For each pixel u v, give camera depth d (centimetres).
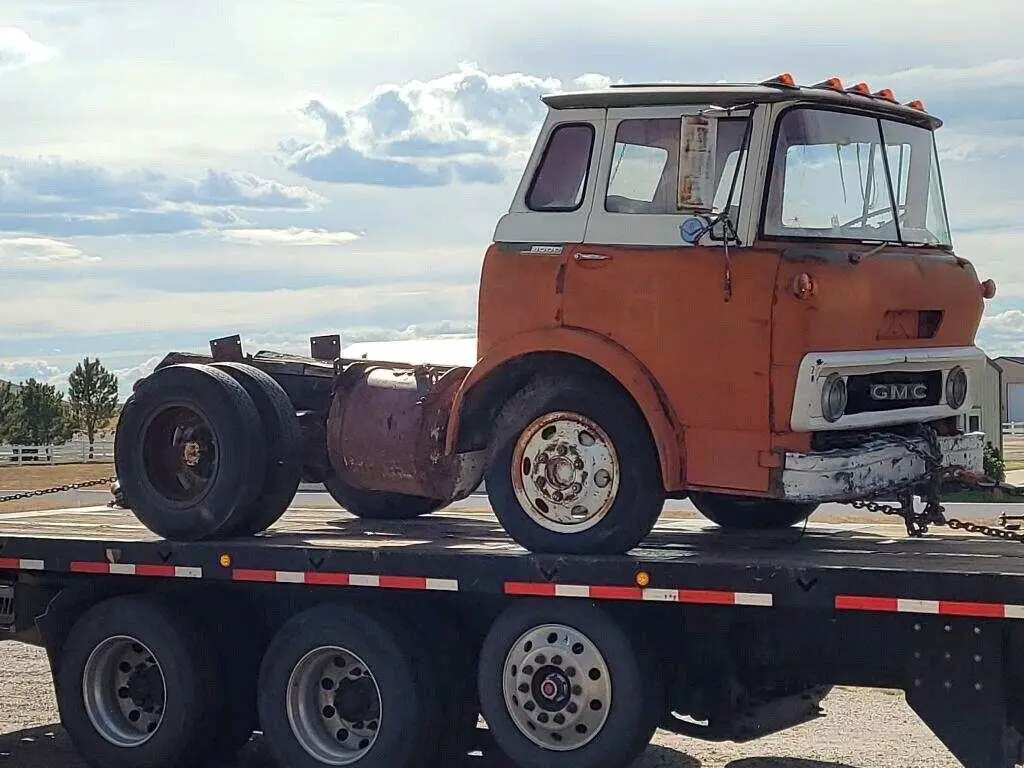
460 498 845
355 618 743
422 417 807
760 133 687
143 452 823
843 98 718
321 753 755
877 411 701
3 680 1073
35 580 878
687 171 656
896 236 753
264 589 820
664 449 683
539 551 719
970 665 629
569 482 712
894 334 705
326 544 784
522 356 726
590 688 691
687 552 716
